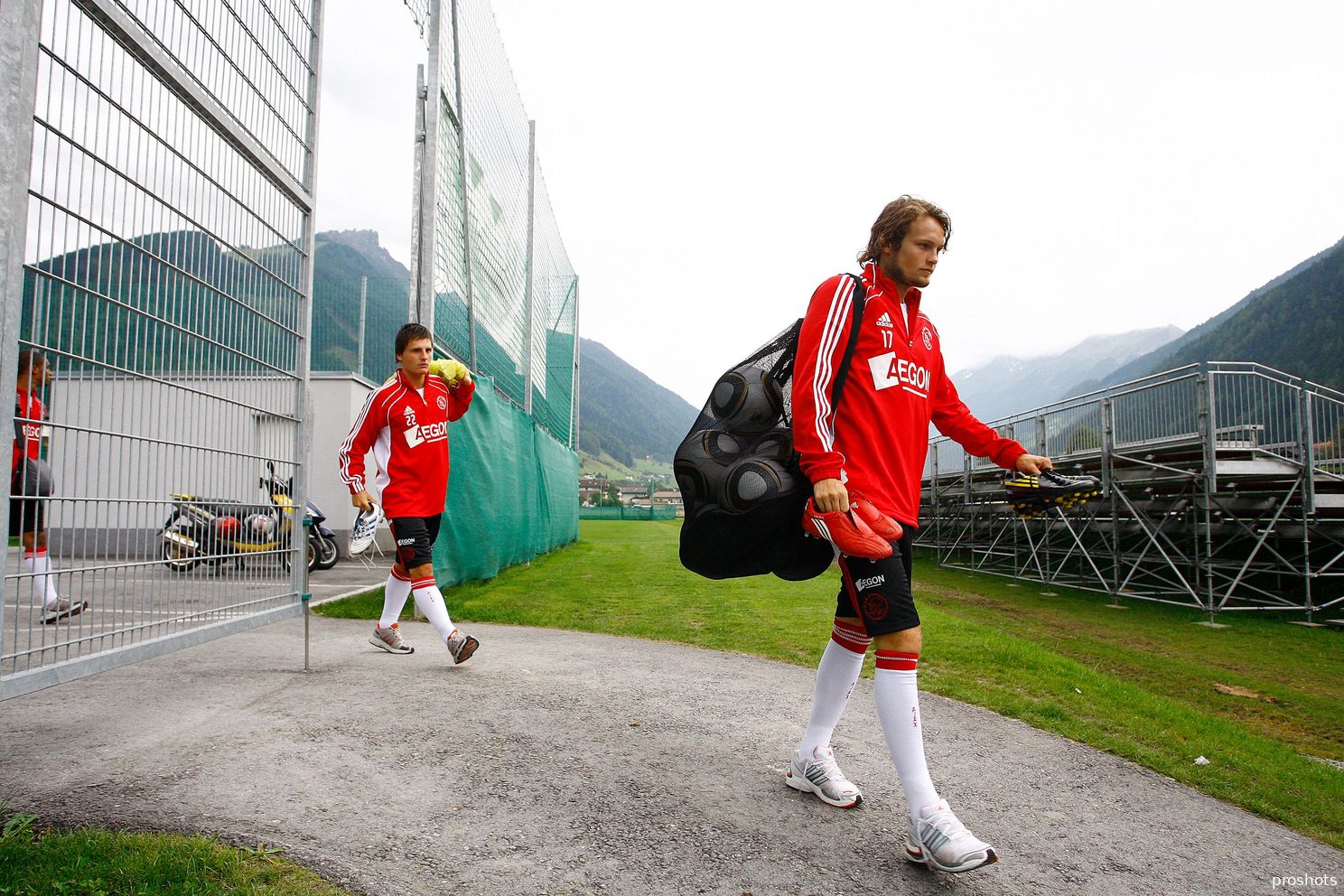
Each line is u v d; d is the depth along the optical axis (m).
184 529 2.64
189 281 2.59
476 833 1.89
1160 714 3.60
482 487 7.32
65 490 2.12
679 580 8.69
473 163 6.99
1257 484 8.59
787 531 2.07
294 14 3.31
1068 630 7.07
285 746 2.39
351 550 3.76
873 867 1.83
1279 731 4.03
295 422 3.35
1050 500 2.19
